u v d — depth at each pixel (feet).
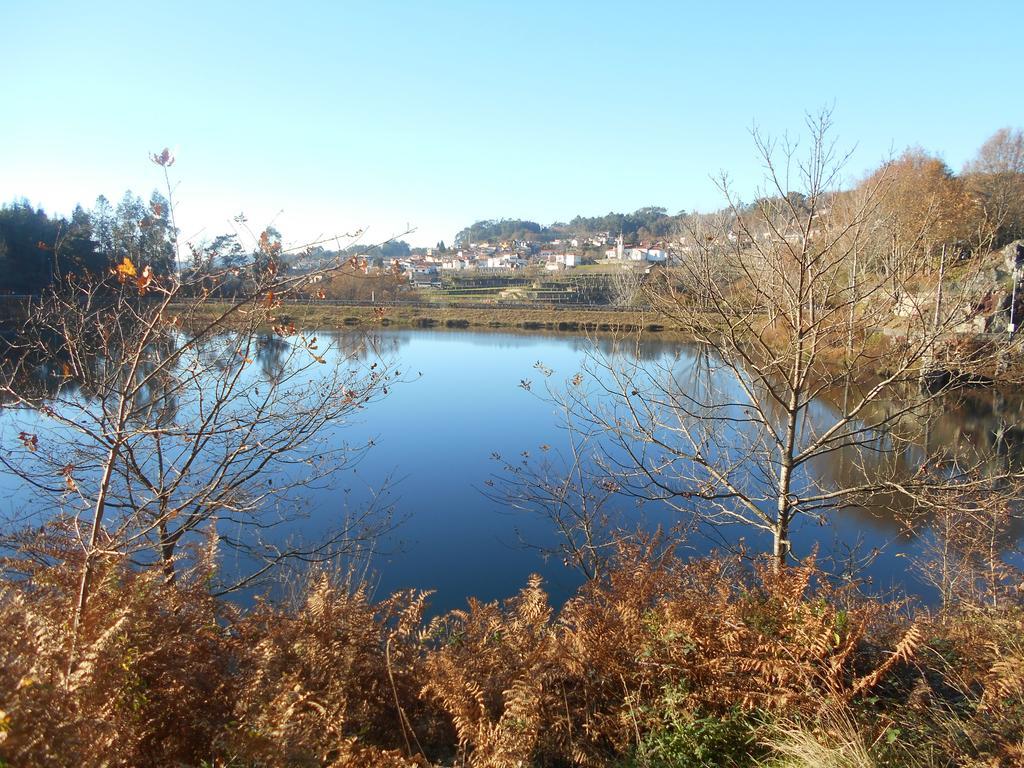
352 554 25.70
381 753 8.94
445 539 33.55
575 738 10.42
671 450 18.02
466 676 11.16
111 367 18.16
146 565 13.82
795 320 16.25
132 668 8.88
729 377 25.68
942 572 20.39
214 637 11.57
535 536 33.86
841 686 10.12
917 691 9.86
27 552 12.75
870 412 26.02
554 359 89.10
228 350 17.10
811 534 30.12
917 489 16.85
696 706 10.34
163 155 12.84
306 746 8.52
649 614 12.85
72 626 9.16
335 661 11.56
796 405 16.29
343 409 18.85
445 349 108.17
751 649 11.01
